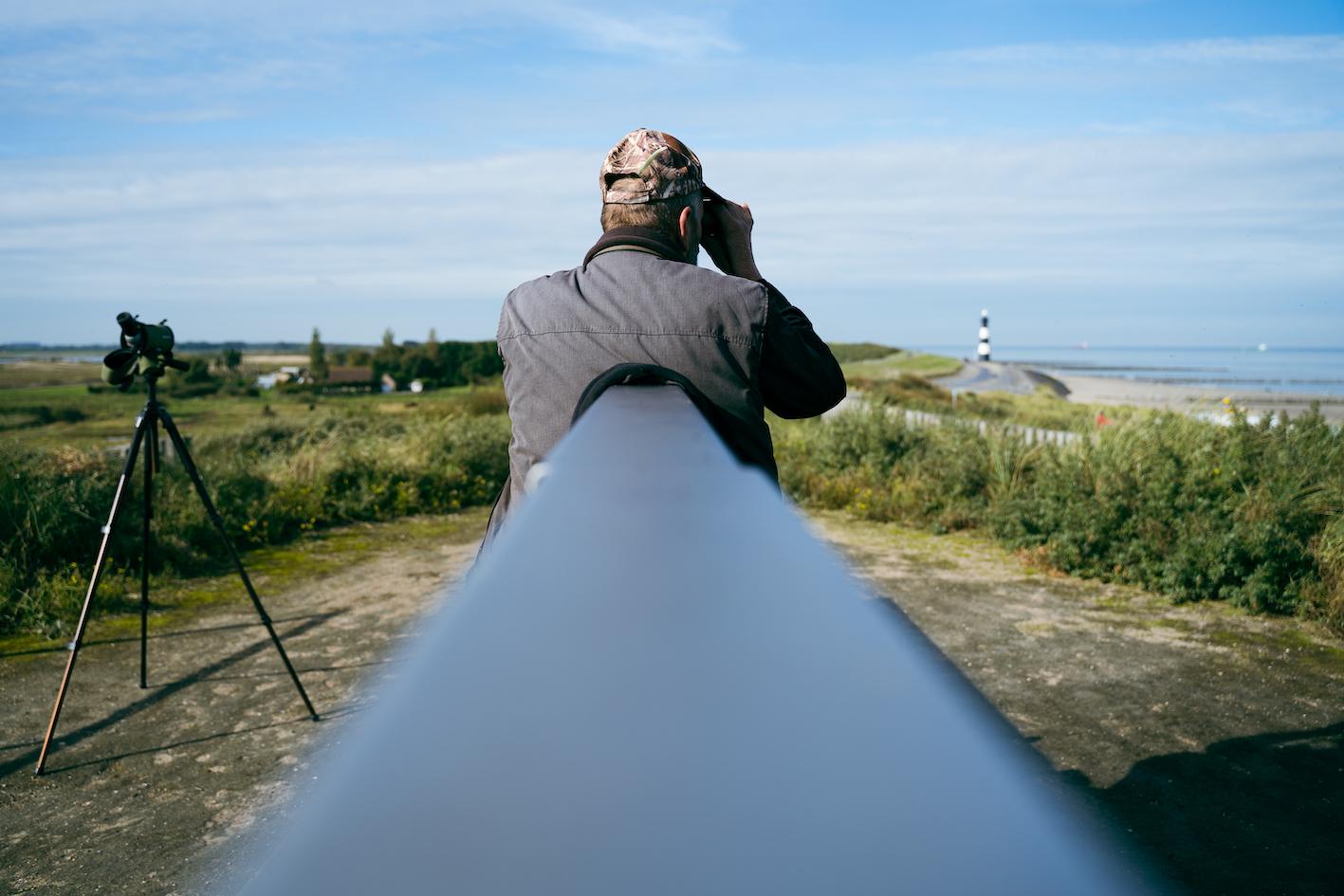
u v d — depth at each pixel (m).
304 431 13.59
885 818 0.11
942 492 8.44
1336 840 2.90
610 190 1.74
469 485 9.64
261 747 3.62
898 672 0.14
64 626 5.03
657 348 1.55
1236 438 6.99
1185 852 2.82
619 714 0.12
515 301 1.69
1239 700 4.04
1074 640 4.85
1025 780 0.13
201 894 2.56
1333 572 5.35
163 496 7.16
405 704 0.12
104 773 3.42
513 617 0.15
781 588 0.17
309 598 5.79
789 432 11.34
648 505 0.25
